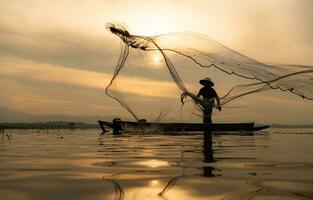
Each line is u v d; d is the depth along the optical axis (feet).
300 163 28.40
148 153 37.50
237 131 86.17
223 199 16.49
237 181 20.47
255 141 57.16
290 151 39.40
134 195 17.34
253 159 31.45
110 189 18.63
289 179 20.99
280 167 25.98
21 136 84.17
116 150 41.50
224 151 39.37
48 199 16.79
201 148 43.60
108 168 25.96
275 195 17.02
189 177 21.80
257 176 22.13
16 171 24.64
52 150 42.01
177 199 16.67
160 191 18.10
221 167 26.16
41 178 21.84
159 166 26.86
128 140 61.77
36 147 47.29
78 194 17.58
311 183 19.84
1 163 29.01
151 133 84.48
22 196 17.34
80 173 23.67
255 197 16.75
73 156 34.78
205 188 18.63
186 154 36.19
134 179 21.22
